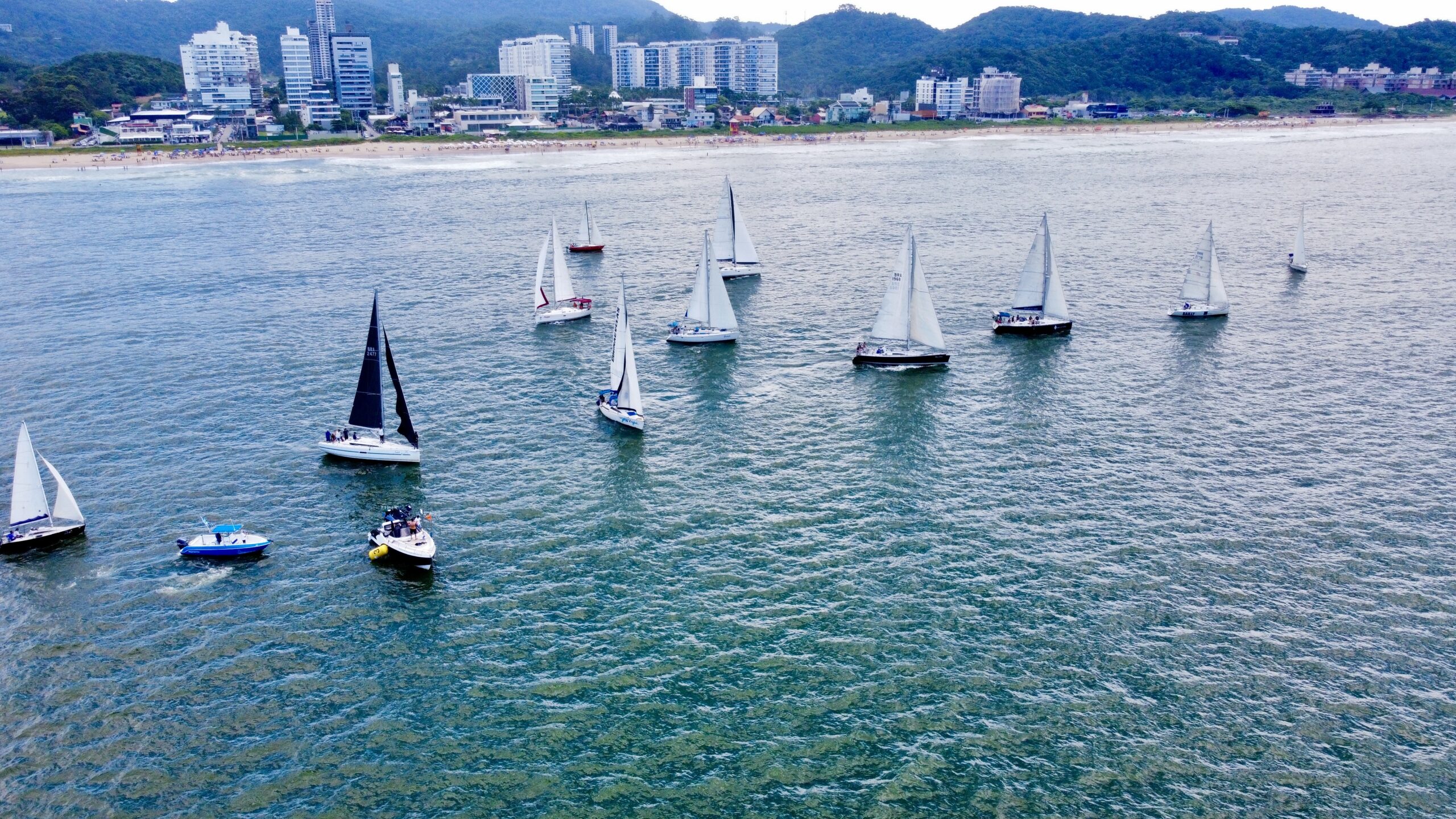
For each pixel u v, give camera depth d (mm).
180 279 147250
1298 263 144375
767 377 101375
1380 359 103312
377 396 81312
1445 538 65750
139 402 94688
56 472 68500
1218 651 54531
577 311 123188
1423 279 137750
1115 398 93688
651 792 45531
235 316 125250
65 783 46125
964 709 50469
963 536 67438
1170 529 67688
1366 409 89312
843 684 52500
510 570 63969
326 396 95875
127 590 62188
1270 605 58625
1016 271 147000
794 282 144375
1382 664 53188
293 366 105125
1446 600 58688
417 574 63750
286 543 68000
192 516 71875
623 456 81750
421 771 46812
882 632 56688
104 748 48406
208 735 49250
